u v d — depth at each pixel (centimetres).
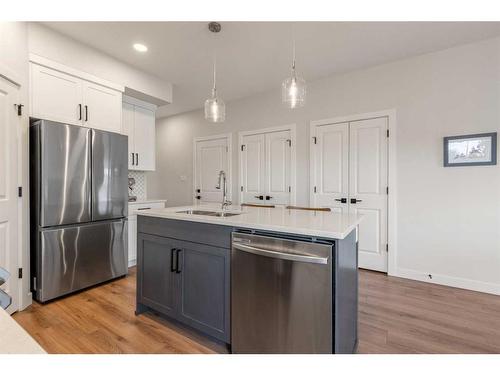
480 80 269
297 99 212
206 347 176
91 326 201
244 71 344
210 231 176
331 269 131
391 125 316
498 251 262
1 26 204
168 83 382
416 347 175
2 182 205
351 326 163
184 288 189
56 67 259
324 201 365
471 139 271
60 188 246
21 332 54
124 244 307
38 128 235
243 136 445
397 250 314
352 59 310
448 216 286
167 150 560
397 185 314
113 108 313
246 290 158
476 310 229
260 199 426
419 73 300
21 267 223
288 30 250
